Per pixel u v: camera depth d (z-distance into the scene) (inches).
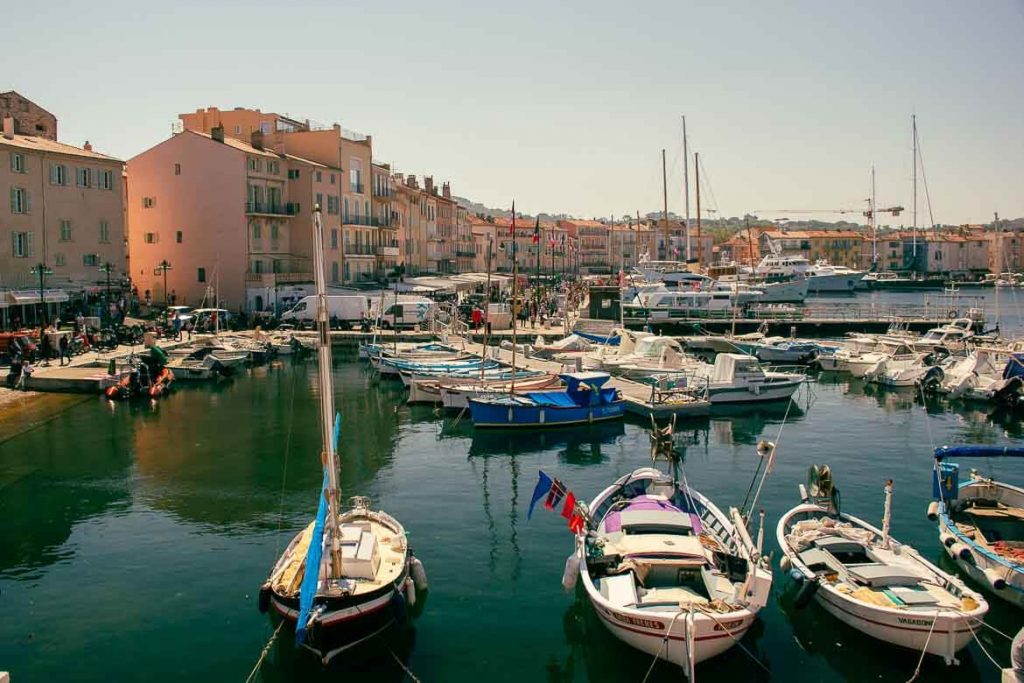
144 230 3211.1
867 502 1074.7
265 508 1044.5
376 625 661.9
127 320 2682.1
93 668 653.9
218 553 887.1
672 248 7603.4
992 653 671.8
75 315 2493.8
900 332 2878.9
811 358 2449.6
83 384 1835.6
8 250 2370.8
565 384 1797.5
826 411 1765.5
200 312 2736.2
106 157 2748.5
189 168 3149.6
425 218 4832.7
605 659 667.4
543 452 1353.3
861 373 2246.6
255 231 3198.8
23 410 1674.5
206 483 1157.1
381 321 2834.6
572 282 5359.3
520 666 660.1
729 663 659.4
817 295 5575.8
